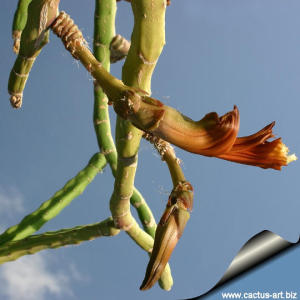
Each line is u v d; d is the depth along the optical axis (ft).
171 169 0.96
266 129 0.87
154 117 0.83
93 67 0.87
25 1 1.18
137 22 0.88
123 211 1.18
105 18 1.22
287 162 0.88
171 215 0.90
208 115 0.83
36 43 0.93
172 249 0.90
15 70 0.99
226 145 0.83
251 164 0.88
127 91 0.84
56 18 0.88
